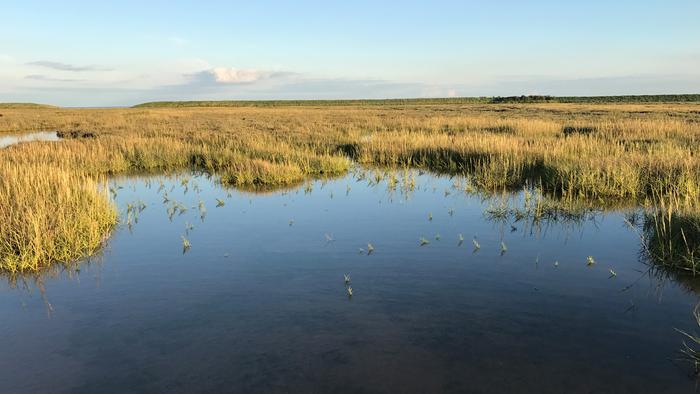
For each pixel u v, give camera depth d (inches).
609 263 237.1
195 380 139.6
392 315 180.2
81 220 279.0
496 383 135.6
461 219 330.3
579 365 144.3
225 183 486.6
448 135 806.5
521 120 1016.9
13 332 171.5
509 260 242.7
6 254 239.8
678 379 136.6
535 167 496.7
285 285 212.8
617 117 1160.8
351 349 155.3
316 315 181.2
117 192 448.8
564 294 198.8
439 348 155.2
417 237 286.8
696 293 199.2
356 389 133.8
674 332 164.6
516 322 173.0
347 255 254.2
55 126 1341.0
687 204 293.0
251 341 161.8
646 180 398.0
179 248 271.6
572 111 1601.9
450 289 205.3
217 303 193.9
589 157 480.1
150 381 139.6
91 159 560.4
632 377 137.9
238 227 316.2
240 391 133.9
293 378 139.5
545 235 288.0
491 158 501.7
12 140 952.3
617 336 161.9
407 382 136.7
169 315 183.6
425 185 466.6
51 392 135.0
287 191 444.1
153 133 908.0
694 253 226.8
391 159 615.5
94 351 157.3
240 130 951.0
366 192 435.2
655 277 217.6
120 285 215.5
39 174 353.1
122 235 299.9
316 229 308.3
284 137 805.9
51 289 212.5
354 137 800.9
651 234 277.7
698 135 632.4
